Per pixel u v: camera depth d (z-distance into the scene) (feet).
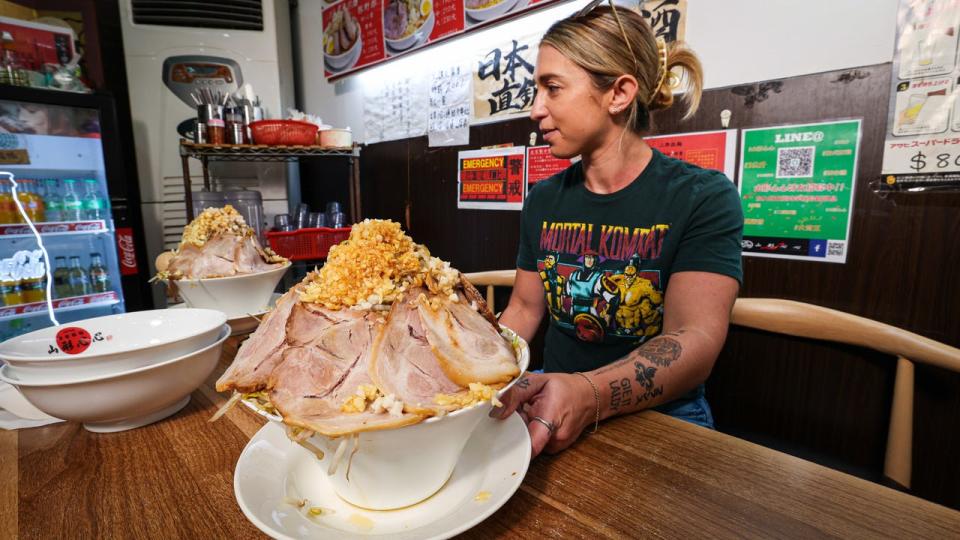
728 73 4.30
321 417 1.37
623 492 1.75
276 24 8.93
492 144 6.47
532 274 4.26
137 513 1.65
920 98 3.43
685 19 4.50
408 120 7.75
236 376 1.59
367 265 1.69
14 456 2.02
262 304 3.75
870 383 3.89
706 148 4.49
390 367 1.49
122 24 7.80
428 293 1.72
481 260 6.98
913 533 1.51
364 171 8.89
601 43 3.10
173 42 8.14
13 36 6.79
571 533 1.55
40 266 7.47
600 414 2.23
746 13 4.12
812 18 3.81
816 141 3.91
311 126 7.11
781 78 4.01
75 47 7.29
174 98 8.27
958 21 3.24
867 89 3.64
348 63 8.48
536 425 1.94
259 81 8.78
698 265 3.11
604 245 3.63
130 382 2.05
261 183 8.78
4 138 6.85
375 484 1.52
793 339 4.23
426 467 1.54
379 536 1.38
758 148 4.20
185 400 2.49
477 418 1.54
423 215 7.80
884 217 3.69
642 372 2.45
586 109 3.26
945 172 3.41
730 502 1.68
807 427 4.24
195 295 3.49
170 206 8.45
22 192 7.20
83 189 7.79
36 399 2.00
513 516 1.63
